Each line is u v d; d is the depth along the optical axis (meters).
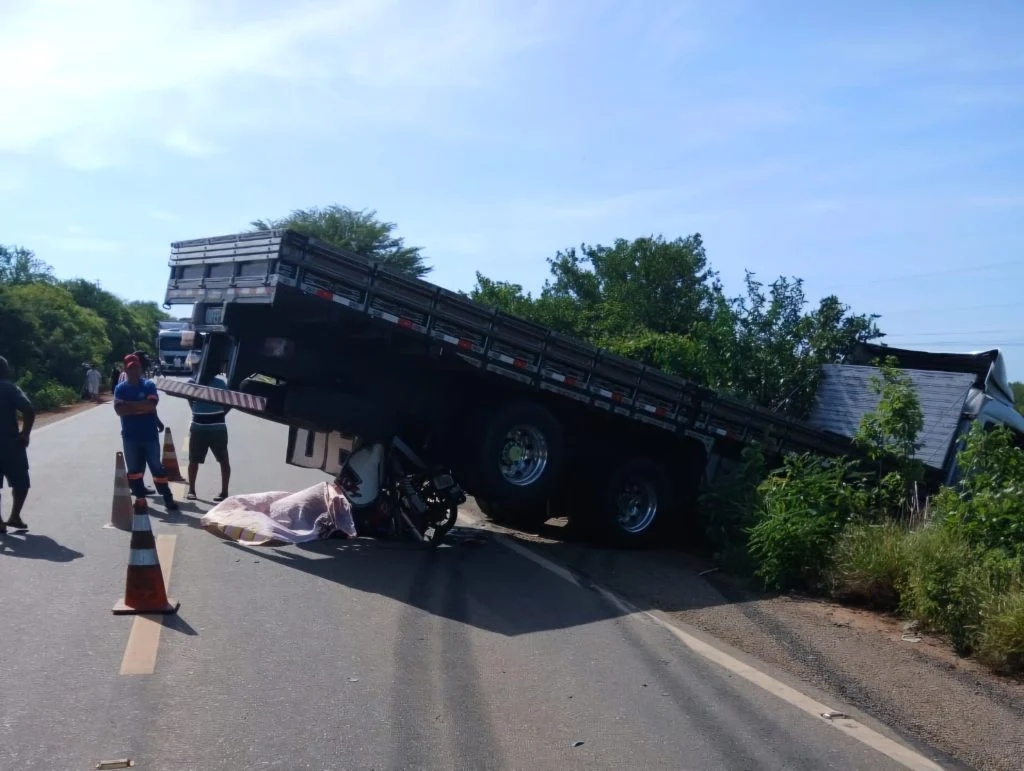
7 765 4.34
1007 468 8.82
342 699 5.33
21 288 45.19
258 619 6.78
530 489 10.32
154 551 6.86
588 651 6.57
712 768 4.72
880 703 5.91
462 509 13.53
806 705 5.73
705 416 11.37
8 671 5.52
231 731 4.82
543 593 8.20
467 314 9.77
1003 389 13.95
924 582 7.56
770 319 14.35
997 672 6.59
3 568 7.80
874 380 10.90
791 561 8.89
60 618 6.55
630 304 20.50
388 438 9.98
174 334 43.47
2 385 9.27
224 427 11.90
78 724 4.83
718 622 7.70
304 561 8.77
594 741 4.98
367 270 9.13
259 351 9.75
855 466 11.60
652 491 11.26
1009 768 5.02
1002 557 7.55
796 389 14.15
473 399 10.55
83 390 39.66
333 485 10.11
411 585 8.13
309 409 9.50
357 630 6.66
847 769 4.81
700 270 21.56
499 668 6.08
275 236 8.80
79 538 9.13
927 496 10.10
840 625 7.69
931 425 12.44
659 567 10.06
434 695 5.50
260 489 12.93
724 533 10.10
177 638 6.24
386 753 4.65
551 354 10.33
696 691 5.87
